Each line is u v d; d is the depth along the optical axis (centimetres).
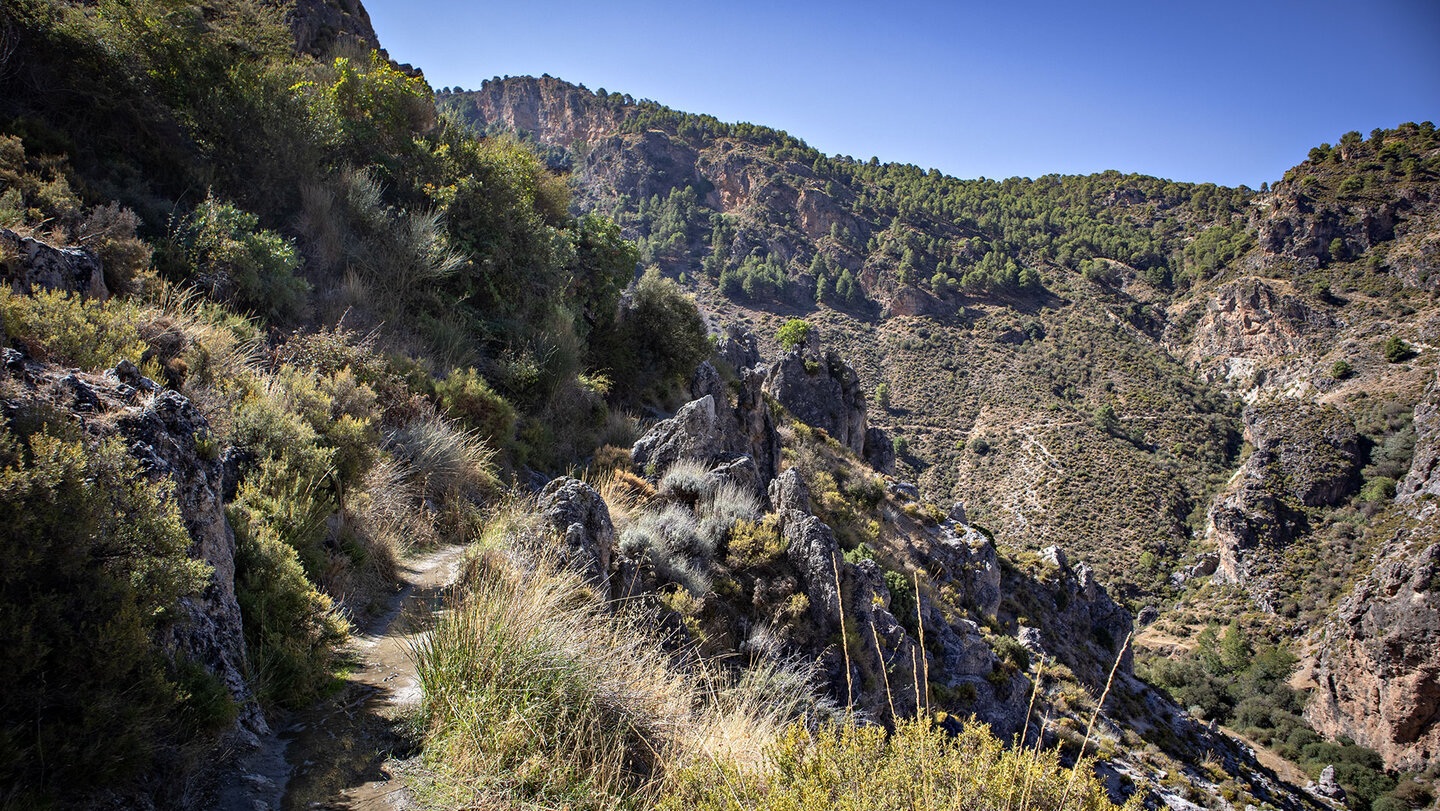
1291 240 13588
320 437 613
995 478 9531
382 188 1352
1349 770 4172
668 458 1188
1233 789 2303
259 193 1124
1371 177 13762
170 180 1014
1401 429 7762
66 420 301
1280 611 6272
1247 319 12288
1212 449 9925
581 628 453
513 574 504
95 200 829
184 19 1084
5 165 729
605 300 1989
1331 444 7856
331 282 1099
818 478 2431
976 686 1611
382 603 532
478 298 1425
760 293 15850
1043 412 11075
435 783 306
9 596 241
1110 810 261
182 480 347
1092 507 8544
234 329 780
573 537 640
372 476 684
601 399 1606
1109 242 17750
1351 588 5772
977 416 11494
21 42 898
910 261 15900
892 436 10700
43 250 535
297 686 365
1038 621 3155
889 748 298
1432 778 3959
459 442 884
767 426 2045
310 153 1219
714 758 334
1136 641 6450
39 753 228
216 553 358
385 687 401
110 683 253
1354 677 4662
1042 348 13562
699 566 881
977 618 2405
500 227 1497
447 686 362
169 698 272
